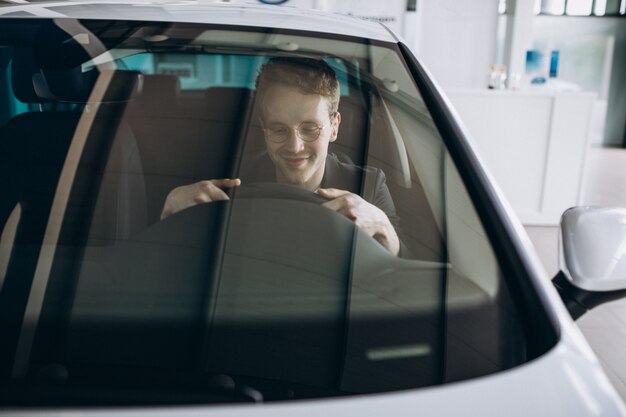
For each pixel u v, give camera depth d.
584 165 4.39
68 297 0.69
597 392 0.61
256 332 0.66
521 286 0.74
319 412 0.54
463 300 0.73
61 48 1.02
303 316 0.69
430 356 0.65
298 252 0.77
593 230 0.85
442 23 6.23
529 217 4.45
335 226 0.83
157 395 0.56
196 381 0.59
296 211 0.84
